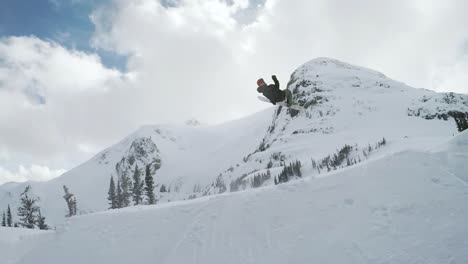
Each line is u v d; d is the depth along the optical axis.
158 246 15.38
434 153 14.19
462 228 10.33
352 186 13.91
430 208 11.48
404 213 11.69
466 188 11.75
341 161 63.03
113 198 111.94
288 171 65.56
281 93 12.34
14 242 21.81
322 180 15.04
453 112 86.88
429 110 92.31
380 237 11.16
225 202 16.31
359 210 12.63
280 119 135.00
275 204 14.82
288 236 12.97
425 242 10.37
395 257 10.30
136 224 17.23
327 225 12.65
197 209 16.67
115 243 16.45
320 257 11.45
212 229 15.01
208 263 13.38
